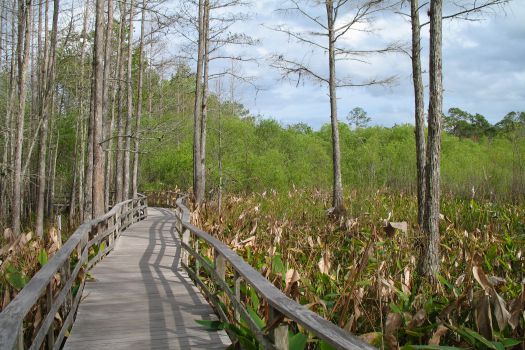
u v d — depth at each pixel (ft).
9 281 19.76
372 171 81.15
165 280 26.50
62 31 72.33
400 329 17.02
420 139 35.35
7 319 9.46
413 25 37.22
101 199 41.70
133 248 37.78
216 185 77.97
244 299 20.51
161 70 81.15
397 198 63.62
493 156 93.86
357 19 53.67
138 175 98.43
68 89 92.07
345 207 55.26
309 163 104.53
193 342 16.78
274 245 31.19
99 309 20.74
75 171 80.18
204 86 64.03
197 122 63.82
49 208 86.63
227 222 46.19
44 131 56.90
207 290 21.65
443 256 32.01
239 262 15.78
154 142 92.27
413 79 36.83
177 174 98.63
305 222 49.60
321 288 22.79
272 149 104.27
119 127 63.67
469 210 52.08
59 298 15.93
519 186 69.46
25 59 50.34
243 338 14.37
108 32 51.37
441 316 17.51
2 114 78.43
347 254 35.60
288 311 10.44
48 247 27.04
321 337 8.77
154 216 68.28
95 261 29.89
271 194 72.54
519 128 91.61
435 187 28.40
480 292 18.15
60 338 16.01
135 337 17.24
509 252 33.32
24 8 54.65
